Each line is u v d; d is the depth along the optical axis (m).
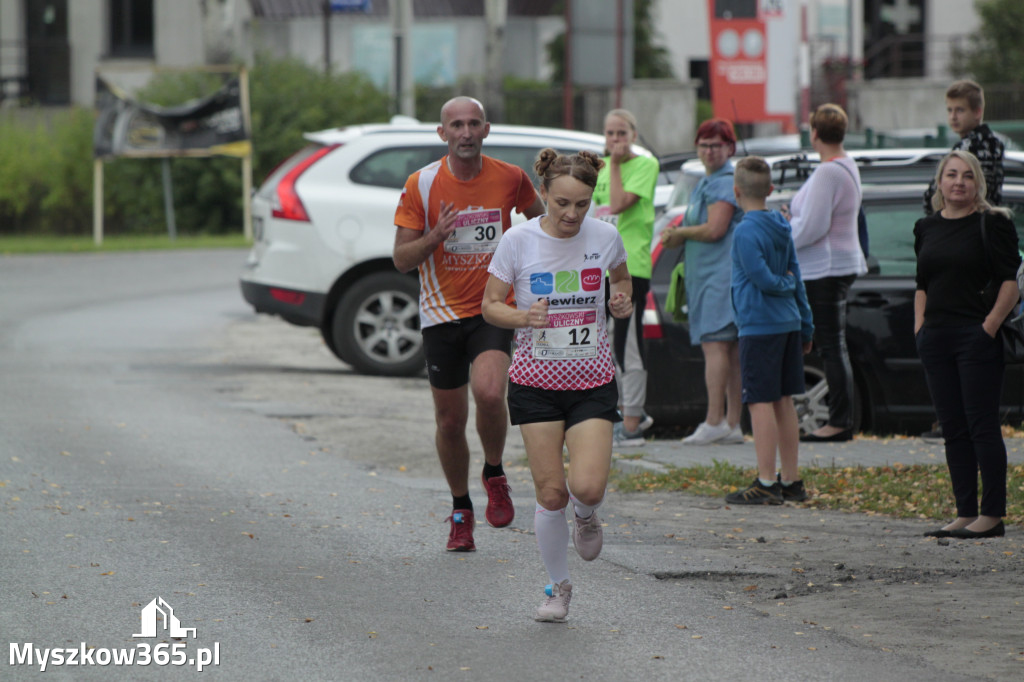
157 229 100.94
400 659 15.10
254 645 15.54
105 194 100.69
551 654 15.29
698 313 27.52
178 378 38.03
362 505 23.17
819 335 27.36
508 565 19.23
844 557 19.59
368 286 38.72
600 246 16.52
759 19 83.06
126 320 51.84
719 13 83.00
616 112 27.72
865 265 27.30
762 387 23.19
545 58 130.75
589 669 14.80
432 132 39.19
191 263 77.12
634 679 14.48
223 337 47.69
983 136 25.66
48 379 37.16
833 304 27.06
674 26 130.12
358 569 18.92
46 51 125.06
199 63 124.56
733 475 24.88
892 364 29.05
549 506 16.44
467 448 20.00
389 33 127.31
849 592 17.86
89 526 21.03
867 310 29.08
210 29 107.94
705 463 26.02
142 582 18.05
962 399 20.73
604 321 16.81
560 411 16.59
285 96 101.75
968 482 20.92
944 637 15.91
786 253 23.30
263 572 18.64
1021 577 18.45
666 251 29.86
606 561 19.45
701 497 23.89
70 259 79.31
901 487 23.73
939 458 26.02
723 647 15.57
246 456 27.47
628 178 27.80
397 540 20.67
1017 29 113.81
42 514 21.72
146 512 22.11
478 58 129.25
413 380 38.69
